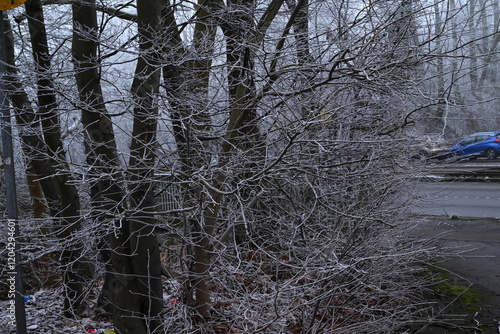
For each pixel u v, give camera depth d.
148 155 4.89
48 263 6.76
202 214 5.01
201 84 6.20
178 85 5.62
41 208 8.23
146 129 4.81
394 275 5.95
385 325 5.25
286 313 4.51
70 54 5.32
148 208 4.79
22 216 8.70
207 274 5.27
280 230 5.66
